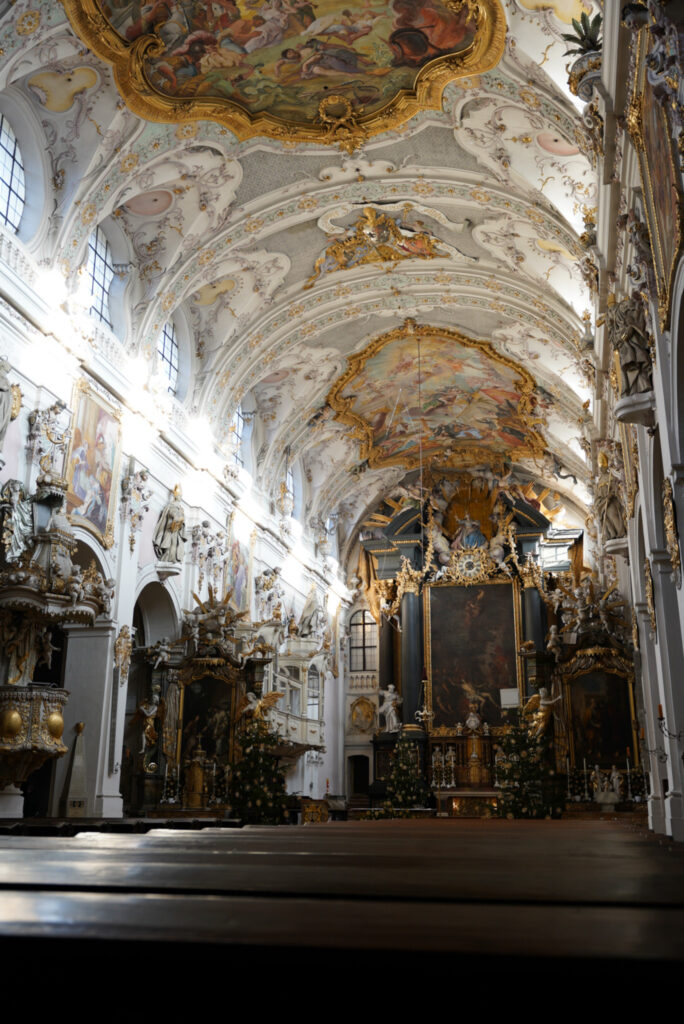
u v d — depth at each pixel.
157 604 22.27
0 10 14.07
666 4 6.36
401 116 18.81
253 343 25.31
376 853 4.71
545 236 20.59
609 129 12.20
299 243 23.23
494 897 2.59
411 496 38.25
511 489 37.16
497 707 34.91
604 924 1.93
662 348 10.16
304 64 17.56
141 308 21.03
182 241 20.98
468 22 15.86
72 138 17.53
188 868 3.23
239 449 26.97
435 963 1.55
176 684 21.98
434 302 25.91
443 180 20.66
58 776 17.94
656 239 9.42
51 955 1.67
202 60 17.08
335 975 1.54
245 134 19.14
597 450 26.02
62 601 14.37
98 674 18.52
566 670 31.31
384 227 22.98
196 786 21.11
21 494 14.96
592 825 16.92
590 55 12.03
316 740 31.45
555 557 36.75
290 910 2.10
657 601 13.12
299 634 31.09
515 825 15.12
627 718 30.47
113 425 19.52
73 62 16.19
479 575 36.50
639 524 17.61
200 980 1.59
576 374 26.39
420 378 30.64
